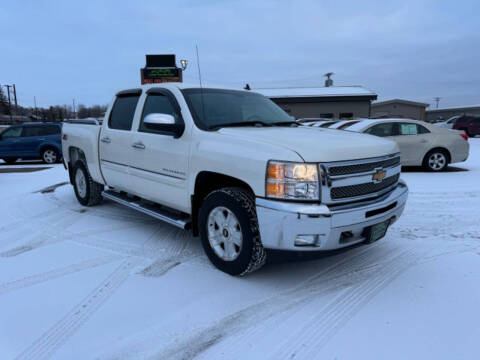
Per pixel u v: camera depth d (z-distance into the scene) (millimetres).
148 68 18656
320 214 2408
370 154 2777
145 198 4008
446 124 26438
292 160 2463
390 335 2229
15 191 7031
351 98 31891
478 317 2408
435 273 3078
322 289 2834
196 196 3221
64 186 7438
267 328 2322
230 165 2773
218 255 3072
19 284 2949
